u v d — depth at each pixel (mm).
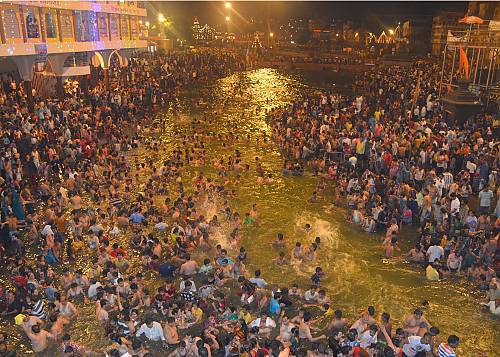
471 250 14469
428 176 18453
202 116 36500
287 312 12562
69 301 12898
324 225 17656
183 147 27219
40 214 17672
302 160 25297
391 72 53031
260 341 11281
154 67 52594
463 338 11695
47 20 26859
